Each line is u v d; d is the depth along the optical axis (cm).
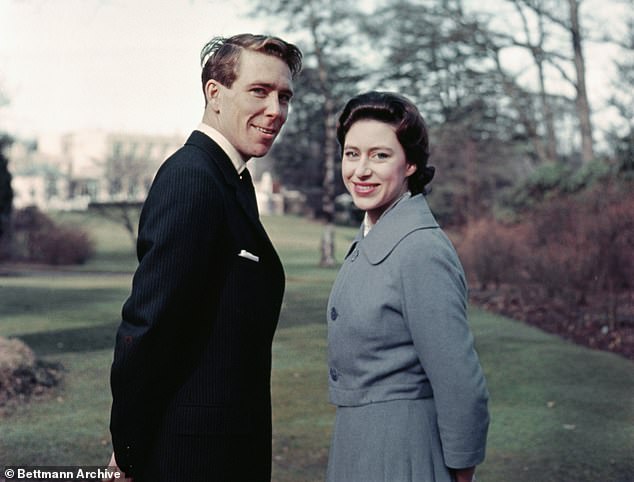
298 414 514
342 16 2281
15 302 1163
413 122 188
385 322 178
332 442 191
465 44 2331
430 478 174
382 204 189
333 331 189
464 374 169
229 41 200
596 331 852
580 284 947
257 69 195
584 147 2197
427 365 172
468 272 1429
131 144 4134
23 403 503
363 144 187
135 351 175
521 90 2477
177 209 179
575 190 1608
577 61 2166
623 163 1437
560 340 833
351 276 187
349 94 2434
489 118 2586
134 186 3544
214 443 185
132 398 178
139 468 186
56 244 2177
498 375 647
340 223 3984
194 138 198
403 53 2394
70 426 457
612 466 394
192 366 186
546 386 602
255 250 196
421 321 172
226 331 188
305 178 4122
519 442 445
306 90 2553
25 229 2338
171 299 176
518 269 1170
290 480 375
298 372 658
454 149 2525
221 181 191
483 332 894
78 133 6375
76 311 1060
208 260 183
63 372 607
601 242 923
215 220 184
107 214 2822
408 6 2345
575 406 533
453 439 170
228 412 186
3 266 2025
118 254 2517
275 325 205
